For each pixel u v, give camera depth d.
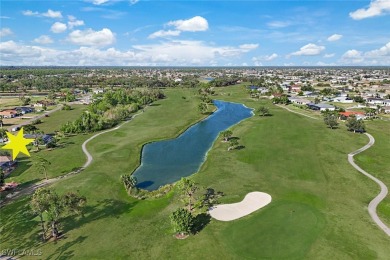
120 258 50.44
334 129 136.62
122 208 68.06
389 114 175.62
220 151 107.25
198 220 61.50
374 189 74.25
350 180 79.62
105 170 90.25
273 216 61.91
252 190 74.62
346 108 194.38
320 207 65.62
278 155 100.12
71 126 137.38
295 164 91.56
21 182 82.38
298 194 71.94
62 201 57.06
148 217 63.88
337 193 72.50
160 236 56.44
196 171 92.94
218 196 72.00
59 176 86.38
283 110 191.88
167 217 63.50
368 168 88.00
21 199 72.12
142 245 53.78
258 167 90.25
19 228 60.25
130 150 109.69
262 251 51.00
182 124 153.50
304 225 58.44
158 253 51.41
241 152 104.69
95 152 107.75
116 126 150.38
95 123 142.12
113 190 76.81
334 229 57.06
